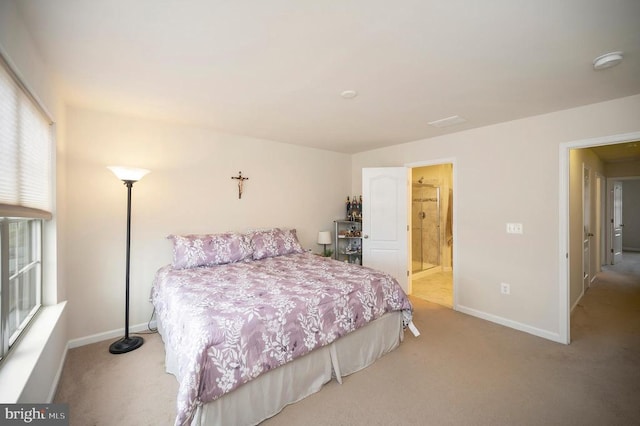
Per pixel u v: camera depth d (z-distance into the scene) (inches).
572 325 122.8
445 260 233.8
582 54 68.5
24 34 58.0
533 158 115.0
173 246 121.6
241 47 66.4
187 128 131.2
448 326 123.1
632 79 81.4
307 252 156.0
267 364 68.3
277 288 87.0
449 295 168.7
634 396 76.3
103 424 67.0
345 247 193.3
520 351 101.2
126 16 55.3
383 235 167.2
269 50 67.6
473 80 82.9
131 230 117.1
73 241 104.5
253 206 153.6
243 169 149.4
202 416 60.0
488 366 91.7
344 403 75.0
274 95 94.3
